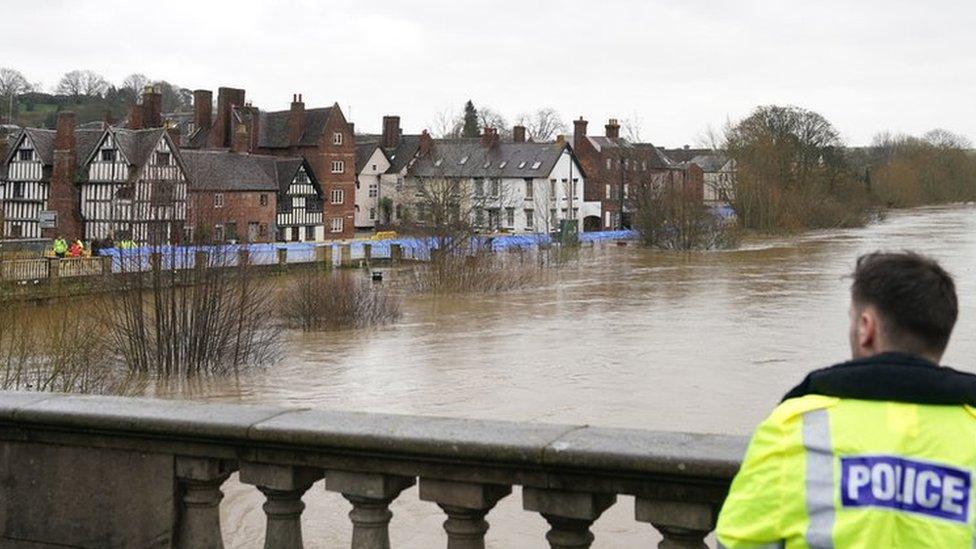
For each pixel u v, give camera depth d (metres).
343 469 3.66
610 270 51.91
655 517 3.28
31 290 28.00
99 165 56.28
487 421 3.67
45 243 47.38
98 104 128.62
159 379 23.33
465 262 44.34
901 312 2.30
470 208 62.78
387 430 3.58
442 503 3.55
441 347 27.52
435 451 3.47
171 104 135.38
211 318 24.64
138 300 24.81
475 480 3.48
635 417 18.19
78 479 4.05
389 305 34.78
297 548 3.84
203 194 30.58
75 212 57.09
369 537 3.68
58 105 128.25
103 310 26.61
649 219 67.56
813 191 90.00
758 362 23.88
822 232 85.31
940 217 117.31
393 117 87.31
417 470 3.56
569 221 71.00
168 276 26.08
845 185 98.81
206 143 76.56
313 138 72.88
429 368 24.08
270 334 28.20
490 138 82.62
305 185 69.69
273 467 3.77
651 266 54.22
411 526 10.64
